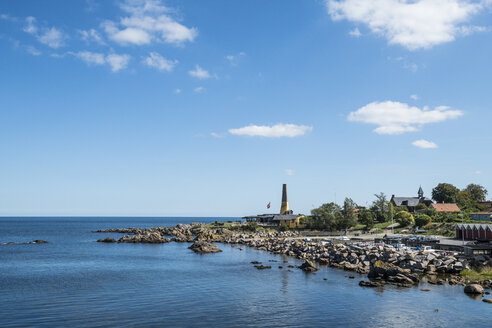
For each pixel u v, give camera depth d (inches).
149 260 4057.6
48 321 1738.4
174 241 6884.8
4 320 1748.3
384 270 2797.7
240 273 3112.7
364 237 5659.5
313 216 7500.0
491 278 2559.1
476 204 7352.4
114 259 4151.1
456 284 2514.8
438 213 6569.9
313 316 1820.9
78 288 2506.2
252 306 2011.6
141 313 1878.7
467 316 1792.6
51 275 3051.2
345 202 6737.2
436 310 1892.2
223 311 1914.4
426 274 2898.6
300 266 3378.4
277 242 5536.4
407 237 4766.2
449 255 3267.7
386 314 1838.1
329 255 3860.7
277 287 2507.4
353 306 1991.9
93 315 1841.8
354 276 2925.7
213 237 6860.2
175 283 2674.7
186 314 1859.0
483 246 3422.7
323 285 2556.6
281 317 1807.3
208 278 2876.5
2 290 2440.9
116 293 2343.8
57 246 5821.9
